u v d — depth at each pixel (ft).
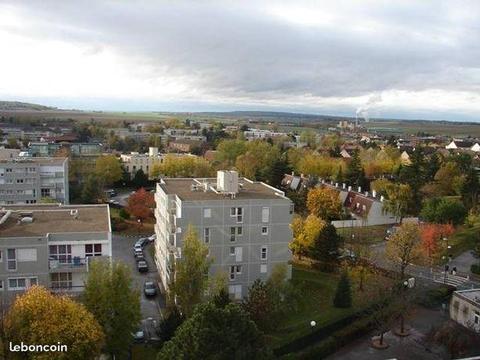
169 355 122.42
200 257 186.60
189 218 215.10
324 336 195.31
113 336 154.40
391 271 267.18
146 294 233.76
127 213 372.58
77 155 589.73
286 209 226.58
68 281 171.01
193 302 185.78
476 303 206.39
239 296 226.79
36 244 163.32
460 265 295.89
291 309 217.56
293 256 288.51
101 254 172.55
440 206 358.84
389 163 566.36
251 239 224.53
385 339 200.44
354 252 295.89
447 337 191.21
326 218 379.55
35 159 403.34
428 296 238.48
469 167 562.66
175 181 272.31
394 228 364.38
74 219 188.65
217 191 236.22
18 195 380.37
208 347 119.55
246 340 123.44
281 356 168.66
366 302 223.10
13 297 162.71
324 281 257.75
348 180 500.74
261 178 492.13
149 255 296.92
